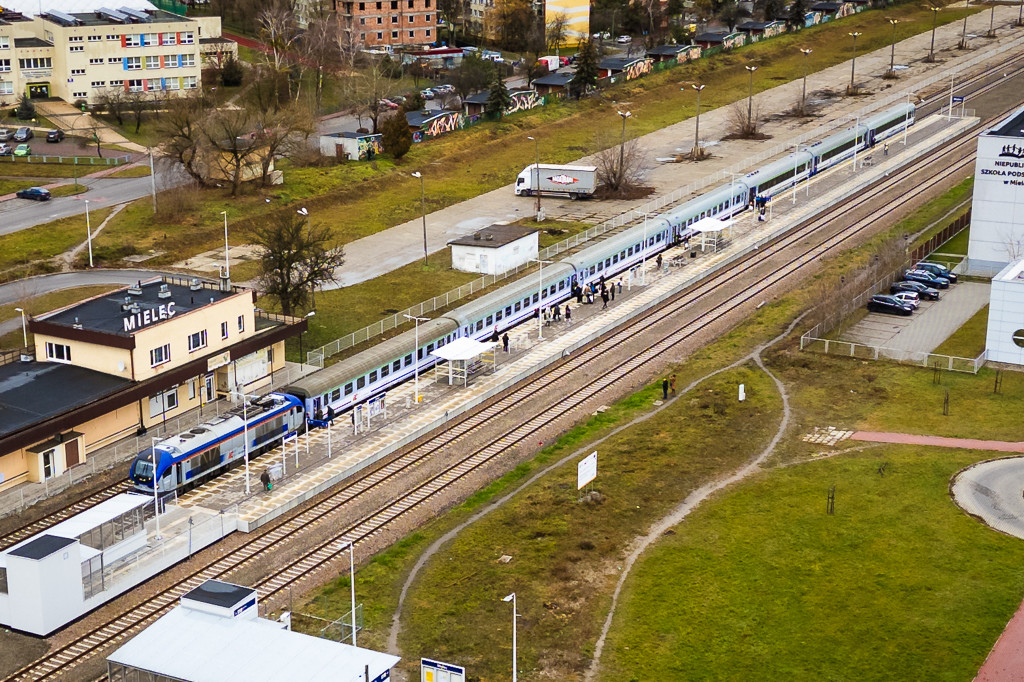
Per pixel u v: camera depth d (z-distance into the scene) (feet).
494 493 346.74
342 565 309.01
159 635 242.17
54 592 277.85
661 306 494.59
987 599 288.10
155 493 314.14
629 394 412.98
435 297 487.20
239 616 250.57
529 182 637.71
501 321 463.83
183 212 579.48
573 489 345.31
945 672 263.70
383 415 394.73
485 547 315.58
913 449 364.17
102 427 364.99
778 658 269.85
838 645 273.75
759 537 317.01
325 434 382.01
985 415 386.52
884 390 406.82
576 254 518.78
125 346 368.07
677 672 265.75
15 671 265.54
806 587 295.07
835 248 554.05
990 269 515.09
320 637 264.11
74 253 531.50
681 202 618.85
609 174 645.10
